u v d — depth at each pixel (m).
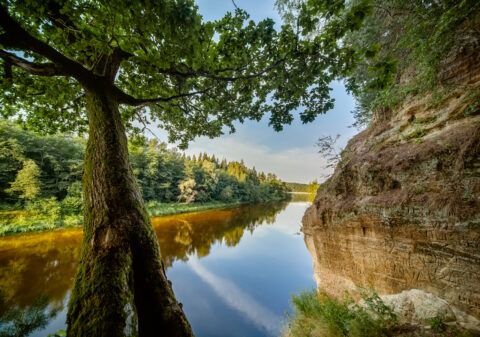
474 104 4.30
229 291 12.14
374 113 7.99
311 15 2.50
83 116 5.10
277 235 25.86
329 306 5.17
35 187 26.39
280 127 3.91
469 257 3.80
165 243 20.03
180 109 4.89
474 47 4.43
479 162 3.89
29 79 3.78
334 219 6.96
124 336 1.48
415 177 4.97
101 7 2.34
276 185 102.31
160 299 1.90
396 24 5.72
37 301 9.57
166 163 49.09
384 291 5.47
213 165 61.16
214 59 3.22
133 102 3.28
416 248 4.67
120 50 3.21
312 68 3.02
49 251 15.74
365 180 6.28
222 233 25.59
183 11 2.10
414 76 5.54
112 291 1.62
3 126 28.34
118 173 2.41
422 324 3.82
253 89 3.82
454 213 4.04
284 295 11.80
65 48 3.17
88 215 2.21
